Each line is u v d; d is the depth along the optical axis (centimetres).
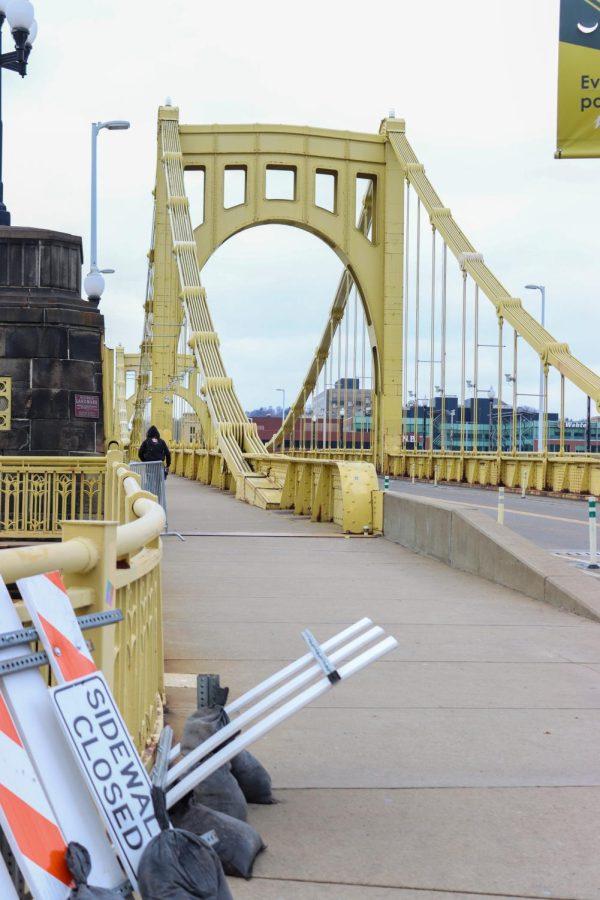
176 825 343
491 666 716
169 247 5072
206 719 380
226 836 343
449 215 4672
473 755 496
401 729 545
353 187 5159
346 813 410
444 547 1345
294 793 436
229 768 391
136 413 6475
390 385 5159
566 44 1464
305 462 2127
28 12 1352
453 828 393
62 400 1563
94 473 1472
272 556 1412
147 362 5659
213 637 813
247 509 2327
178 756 372
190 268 4366
